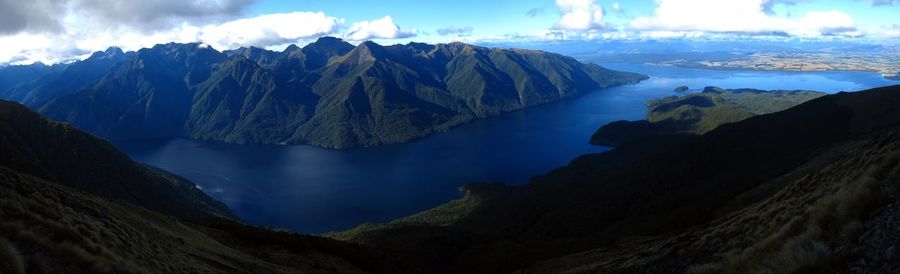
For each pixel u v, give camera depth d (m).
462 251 99.19
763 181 88.56
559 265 57.59
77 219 22.16
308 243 55.47
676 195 118.94
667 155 172.38
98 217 26.50
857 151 37.72
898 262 10.02
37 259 15.94
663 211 107.00
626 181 161.25
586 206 144.75
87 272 17.19
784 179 71.00
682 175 147.38
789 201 30.14
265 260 42.56
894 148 22.14
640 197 139.12
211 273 28.11
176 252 29.42
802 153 121.44
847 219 14.27
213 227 54.53
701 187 118.81
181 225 44.75
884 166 17.52
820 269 12.26
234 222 60.50
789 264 13.46
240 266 34.19
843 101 162.75
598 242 76.06
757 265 16.62
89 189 172.38
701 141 169.62
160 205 185.00
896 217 11.89
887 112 135.00
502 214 165.38
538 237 128.00
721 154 151.62
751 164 133.62
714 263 21.66
